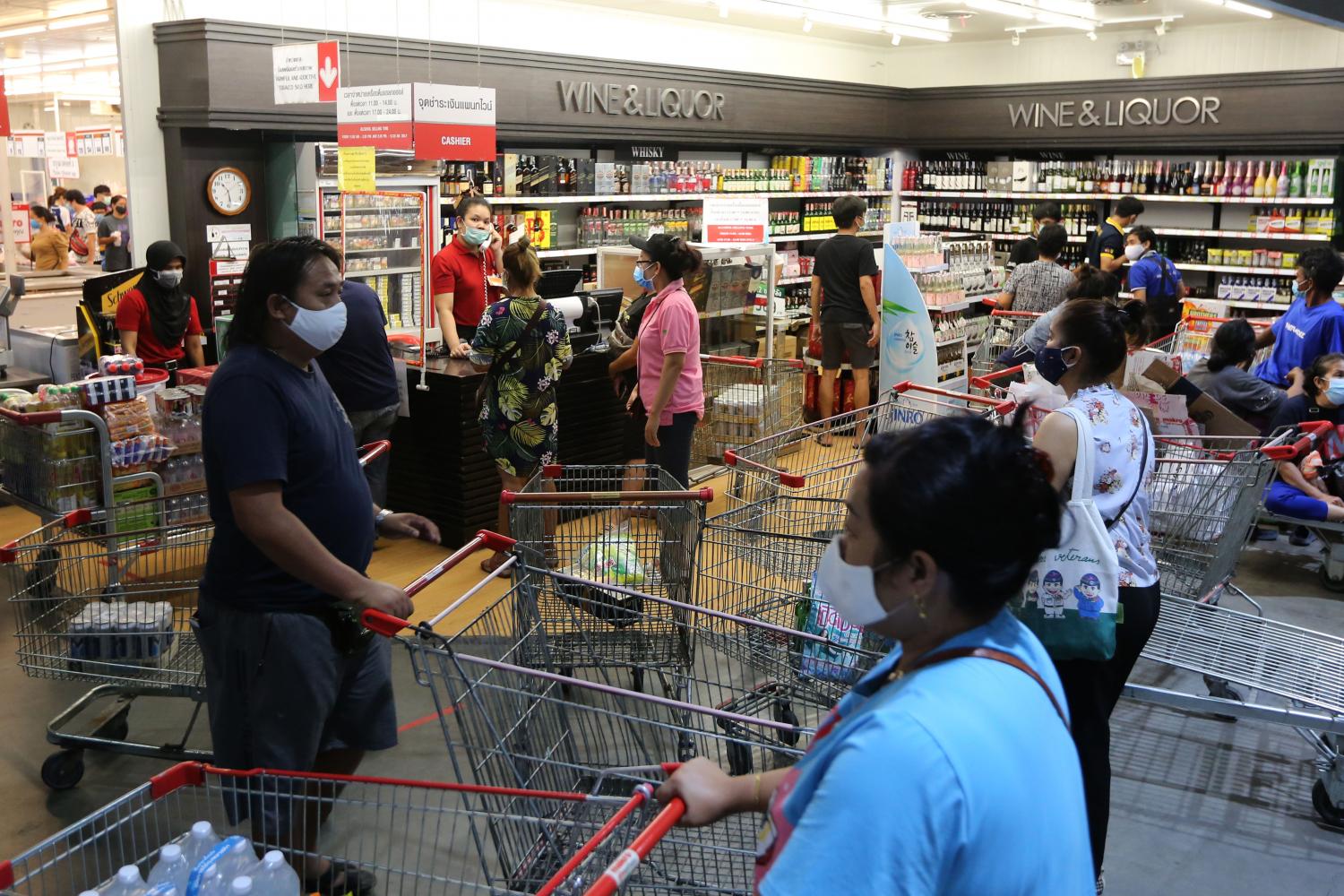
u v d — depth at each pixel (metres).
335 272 2.59
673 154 10.54
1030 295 8.26
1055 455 2.75
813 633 3.31
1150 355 4.78
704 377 7.39
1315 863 3.36
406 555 5.99
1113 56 12.05
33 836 3.34
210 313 7.28
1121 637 2.93
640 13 10.46
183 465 5.32
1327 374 5.67
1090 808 2.93
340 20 8.15
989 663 1.15
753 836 2.41
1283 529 6.77
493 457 5.58
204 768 2.17
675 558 3.71
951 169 12.70
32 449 4.71
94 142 9.84
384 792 3.33
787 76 11.09
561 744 2.84
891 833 1.03
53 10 9.46
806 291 11.52
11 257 8.40
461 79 8.19
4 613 5.00
